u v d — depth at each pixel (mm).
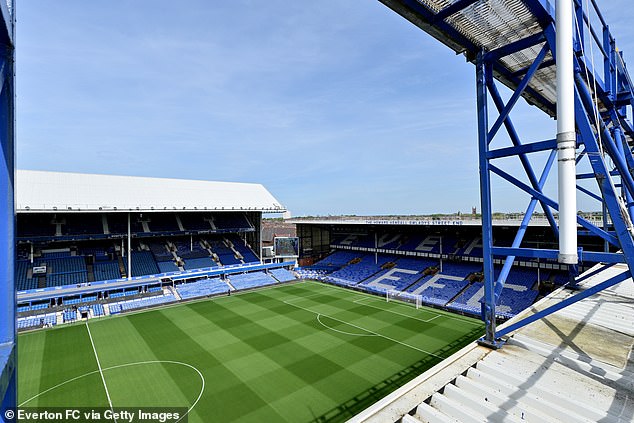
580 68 6324
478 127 7055
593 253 5348
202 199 36531
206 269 35219
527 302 26469
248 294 32031
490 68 7336
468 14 5891
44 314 24359
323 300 29688
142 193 33844
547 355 6133
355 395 13805
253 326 22578
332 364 16625
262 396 13727
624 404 4570
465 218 40625
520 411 4625
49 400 13469
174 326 22672
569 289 11266
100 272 30922
